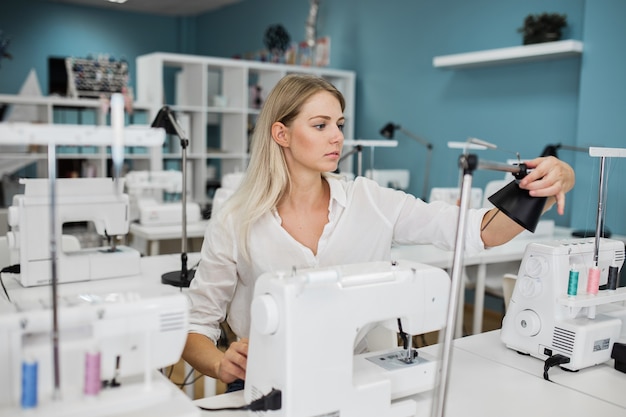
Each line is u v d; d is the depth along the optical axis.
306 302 1.04
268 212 1.40
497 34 4.31
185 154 2.27
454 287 0.91
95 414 0.90
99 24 7.54
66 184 2.03
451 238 1.41
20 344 0.90
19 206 1.97
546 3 3.95
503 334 1.57
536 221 1.15
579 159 3.60
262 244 1.39
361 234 1.47
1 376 0.89
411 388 1.21
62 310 0.93
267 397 1.05
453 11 4.64
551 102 3.97
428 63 4.90
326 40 5.96
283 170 1.40
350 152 2.78
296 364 1.03
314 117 1.35
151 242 3.65
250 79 6.66
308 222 1.46
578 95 3.79
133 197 3.83
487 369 1.43
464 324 4.03
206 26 7.89
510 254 3.00
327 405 1.07
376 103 5.46
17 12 7.02
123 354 0.98
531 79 4.09
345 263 1.45
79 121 5.18
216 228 1.42
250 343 1.13
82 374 0.95
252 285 1.44
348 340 1.09
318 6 5.80
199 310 1.41
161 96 5.11
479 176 4.45
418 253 2.96
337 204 1.46
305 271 1.11
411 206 1.51
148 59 5.23
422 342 3.31
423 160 4.99
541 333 1.48
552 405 1.23
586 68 3.57
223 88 5.76
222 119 5.86
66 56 7.36
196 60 5.21
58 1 7.21
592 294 1.49
